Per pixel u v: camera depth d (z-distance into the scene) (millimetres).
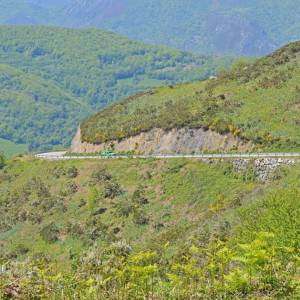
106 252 33031
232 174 74000
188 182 77750
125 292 20109
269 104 88875
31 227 83438
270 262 19859
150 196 79062
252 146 81000
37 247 77312
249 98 93438
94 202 82062
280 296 18891
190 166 80438
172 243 53812
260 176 70062
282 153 72562
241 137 83562
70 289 21062
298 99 86875
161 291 20250
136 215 74750
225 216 52312
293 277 19750
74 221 80062
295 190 40719
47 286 21297
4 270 22328
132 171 86312
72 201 85938
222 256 20812
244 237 33312
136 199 78688
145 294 19922
